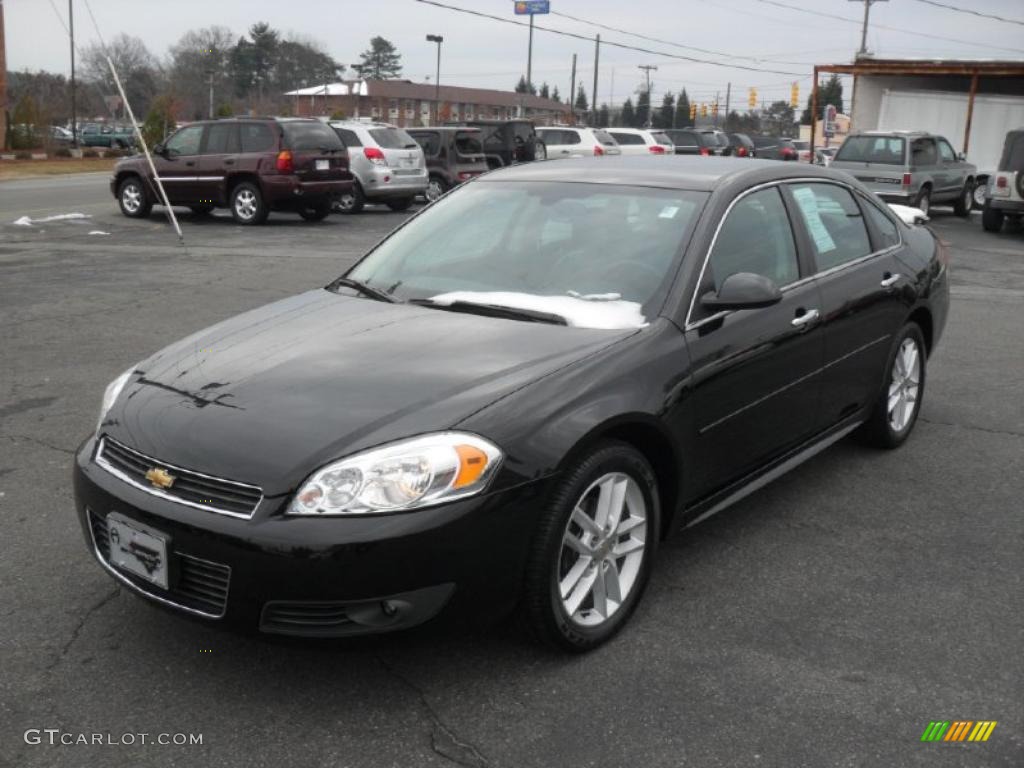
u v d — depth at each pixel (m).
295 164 16.86
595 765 2.68
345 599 2.74
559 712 2.92
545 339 3.42
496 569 2.91
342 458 2.81
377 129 19.97
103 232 15.64
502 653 3.23
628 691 3.03
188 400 3.18
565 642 3.15
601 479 3.20
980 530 4.31
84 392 6.27
